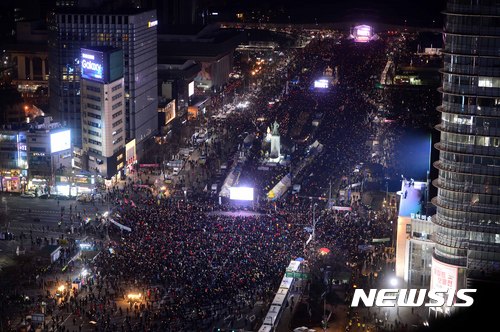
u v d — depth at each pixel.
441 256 196.75
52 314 185.00
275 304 185.88
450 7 189.12
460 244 193.38
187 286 197.50
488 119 187.88
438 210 198.88
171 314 182.88
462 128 190.38
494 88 186.75
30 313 183.50
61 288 198.00
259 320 181.88
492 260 191.25
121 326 177.38
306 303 193.38
